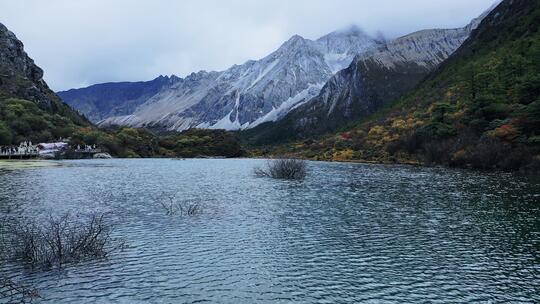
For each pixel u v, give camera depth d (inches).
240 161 6264.8
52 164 4461.1
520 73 4923.7
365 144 6112.2
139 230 1334.9
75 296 799.1
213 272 955.3
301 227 1411.2
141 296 810.2
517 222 1487.5
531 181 2738.7
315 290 861.2
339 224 1464.1
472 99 4847.4
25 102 7317.9
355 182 2819.9
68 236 1131.9
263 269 982.4
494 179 2901.1
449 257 1086.4
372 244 1203.9
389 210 1733.5
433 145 4608.8
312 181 2901.1
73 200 1892.2
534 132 3654.0
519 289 876.6
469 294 848.3
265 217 1576.0
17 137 6264.8
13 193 2065.7
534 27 6722.4
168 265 994.7
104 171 3651.6
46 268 944.3
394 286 887.7
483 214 1633.9
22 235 1067.9
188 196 2100.1
